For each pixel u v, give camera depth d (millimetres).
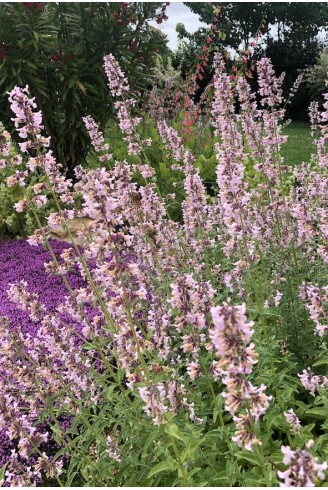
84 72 9461
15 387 3367
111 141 10242
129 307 2846
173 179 8266
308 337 4355
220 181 3588
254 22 24766
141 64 10227
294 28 24734
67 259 3689
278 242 4871
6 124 9570
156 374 2939
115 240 2766
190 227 4555
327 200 5137
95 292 3510
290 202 5070
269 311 3697
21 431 3051
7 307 5902
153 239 4852
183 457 2752
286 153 14375
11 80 9297
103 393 3570
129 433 3301
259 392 2316
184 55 20000
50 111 9477
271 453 3416
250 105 5254
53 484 3912
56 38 9336
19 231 8633
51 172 3779
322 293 3520
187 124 9562
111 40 9516
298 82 7434
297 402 3877
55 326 3648
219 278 4965
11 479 3025
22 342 3471
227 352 2162
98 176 2703
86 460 3289
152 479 3131
